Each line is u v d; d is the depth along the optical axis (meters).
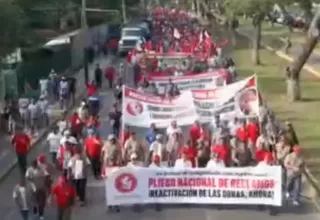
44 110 33.97
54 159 25.42
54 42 59.53
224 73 36.88
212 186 21.64
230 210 21.50
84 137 26.62
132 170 21.56
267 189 21.36
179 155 23.36
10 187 24.67
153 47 60.75
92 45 69.88
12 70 41.31
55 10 70.62
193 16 141.50
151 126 26.09
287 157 21.73
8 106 33.06
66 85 39.56
